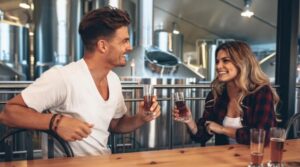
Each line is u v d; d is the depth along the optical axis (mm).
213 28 7738
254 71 1828
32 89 1361
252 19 6727
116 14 1438
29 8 5070
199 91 3732
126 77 4199
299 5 3703
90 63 1476
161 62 4977
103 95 1521
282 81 3439
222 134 1842
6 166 1190
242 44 1874
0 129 2330
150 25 5016
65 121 1260
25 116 1292
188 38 8445
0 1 5406
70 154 1369
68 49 4602
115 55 1454
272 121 1738
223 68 1872
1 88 2514
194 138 1952
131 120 1641
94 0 4793
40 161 1255
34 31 4719
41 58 4566
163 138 3570
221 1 6059
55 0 4465
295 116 2043
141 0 4945
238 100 1844
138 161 1271
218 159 1326
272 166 1225
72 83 1408
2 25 4500
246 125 1812
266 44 8359
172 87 2896
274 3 5672
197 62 8344
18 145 2588
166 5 6508
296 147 1574
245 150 1493
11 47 4586
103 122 1488
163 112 3494
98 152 1466
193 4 6359
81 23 1476
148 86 1535
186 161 1288
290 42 3354
